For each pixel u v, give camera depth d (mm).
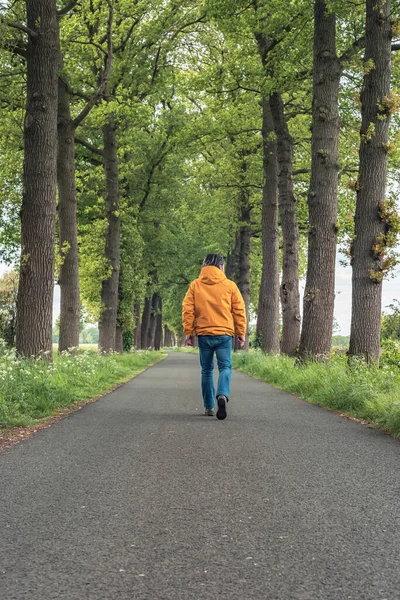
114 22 22219
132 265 32656
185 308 8312
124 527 3324
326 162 15602
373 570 2664
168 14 23016
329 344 15539
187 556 2854
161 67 24594
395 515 3557
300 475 4621
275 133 21359
